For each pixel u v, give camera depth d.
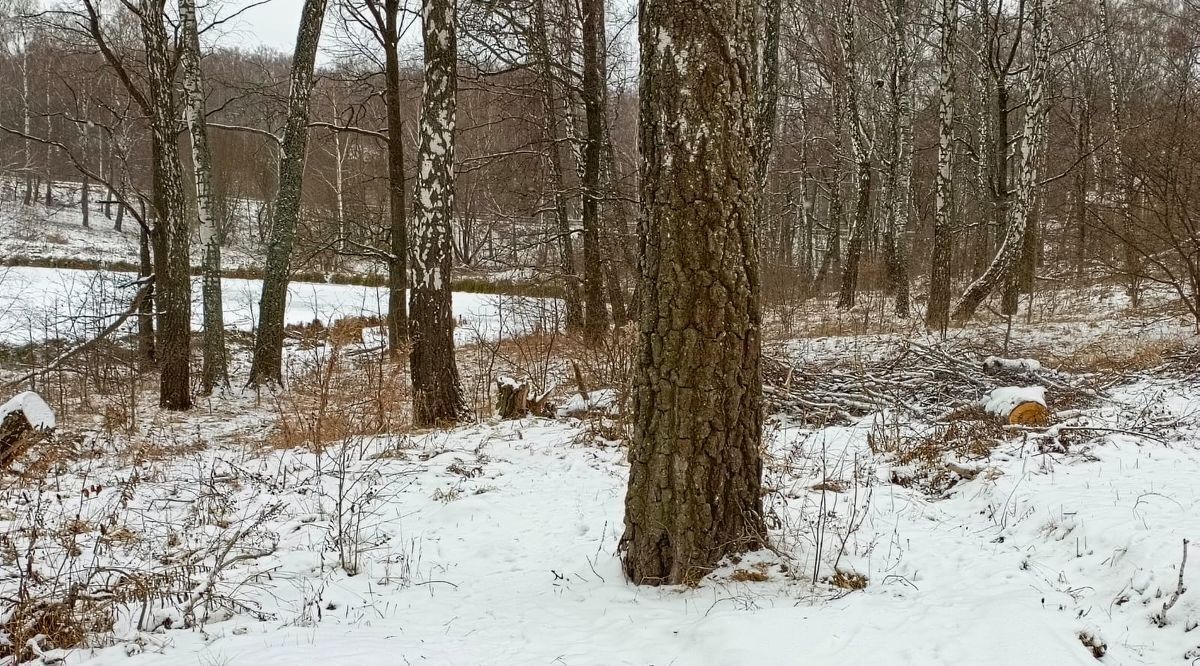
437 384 9.52
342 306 22.06
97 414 11.38
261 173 34.09
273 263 13.86
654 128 3.91
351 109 15.96
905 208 18.89
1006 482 5.62
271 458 7.74
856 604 3.66
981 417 7.81
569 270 16.56
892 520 5.28
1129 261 13.84
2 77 30.27
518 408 9.69
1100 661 3.18
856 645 3.20
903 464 6.59
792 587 3.98
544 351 13.43
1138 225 12.62
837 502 5.67
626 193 17.98
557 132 17.94
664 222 3.90
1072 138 25.02
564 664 3.23
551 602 4.07
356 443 8.15
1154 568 3.74
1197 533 4.04
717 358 3.97
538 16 15.38
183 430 10.38
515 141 19.81
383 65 16.62
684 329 3.93
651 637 3.48
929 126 28.77
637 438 4.18
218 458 7.52
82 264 25.62
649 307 4.02
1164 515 4.44
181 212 11.80
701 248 3.87
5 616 3.67
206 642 3.56
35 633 3.59
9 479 6.65
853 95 20.19
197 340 17.91
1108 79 24.23
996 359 9.48
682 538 4.05
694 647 3.31
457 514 5.76
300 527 5.52
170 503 6.12
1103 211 16.91
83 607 3.82
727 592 3.91
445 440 8.33
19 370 14.05
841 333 15.23
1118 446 6.21
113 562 4.69
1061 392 8.67
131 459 7.98
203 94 13.44
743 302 3.99
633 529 4.21
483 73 14.27
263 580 4.49
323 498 6.21
